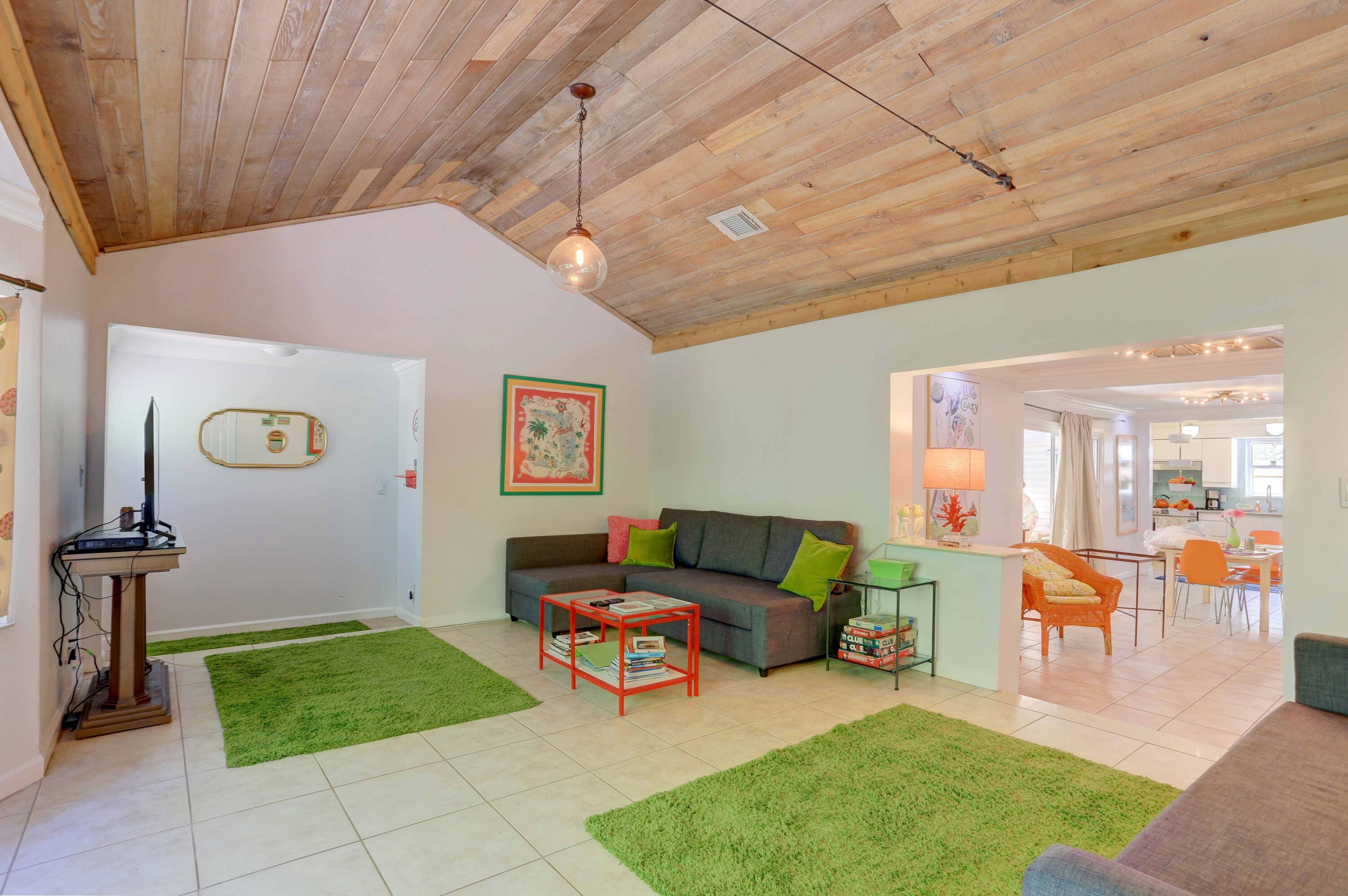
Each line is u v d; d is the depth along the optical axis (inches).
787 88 121.9
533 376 221.1
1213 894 50.0
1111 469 364.2
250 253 172.9
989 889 76.3
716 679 155.9
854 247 160.9
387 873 80.0
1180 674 181.0
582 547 220.2
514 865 81.7
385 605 236.1
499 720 128.3
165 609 198.5
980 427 234.1
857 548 179.3
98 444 151.7
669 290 211.3
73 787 100.0
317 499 223.8
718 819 91.2
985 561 152.0
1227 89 99.1
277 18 84.0
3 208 94.7
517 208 195.3
